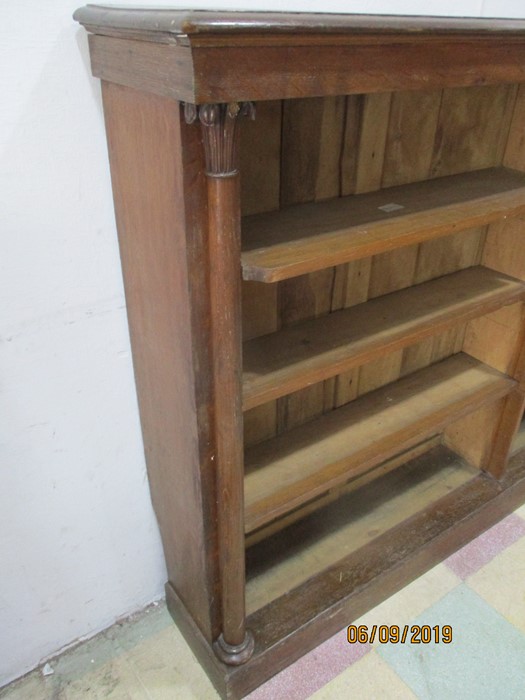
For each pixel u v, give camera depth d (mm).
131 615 1380
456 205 1071
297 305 1178
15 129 807
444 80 805
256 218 993
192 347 825
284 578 1332
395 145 1144
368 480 1620
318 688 1209
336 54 682
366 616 1359
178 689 1217
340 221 982
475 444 1641
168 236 780
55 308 951
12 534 1090
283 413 1318
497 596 1408
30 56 780
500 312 1475
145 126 744
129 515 1250
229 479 953
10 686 1228
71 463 1104
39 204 867
